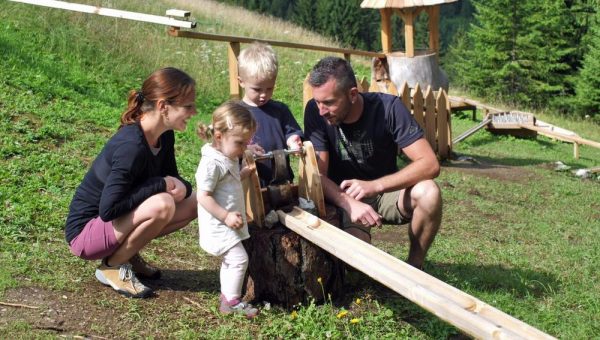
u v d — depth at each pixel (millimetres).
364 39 64625
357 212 4430
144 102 4039
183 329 3977
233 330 4000
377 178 4867
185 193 4277
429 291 3254
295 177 8625
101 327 3883
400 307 4598
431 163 4605
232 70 7000
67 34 12062
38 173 6672
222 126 3900
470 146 13703
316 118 4777
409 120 4656
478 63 40250
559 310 4926
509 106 26094
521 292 5293
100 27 12953
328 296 4531
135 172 4004
